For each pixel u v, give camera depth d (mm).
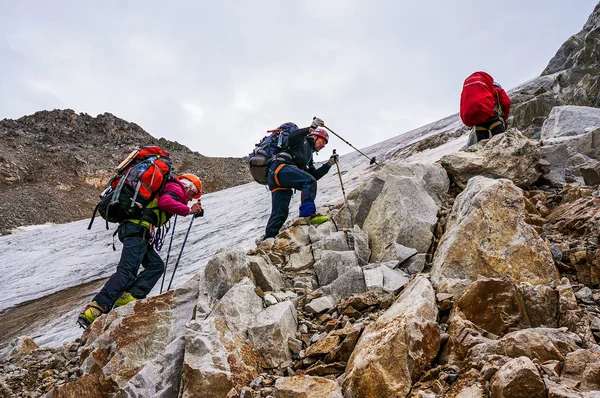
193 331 3357
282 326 3404
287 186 5566
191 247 9992
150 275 4801
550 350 2434
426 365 2703
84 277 10750
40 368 4066
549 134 6945
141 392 3270
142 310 3855
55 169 41625
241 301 3619
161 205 4543
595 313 3023
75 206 38250
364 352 2736
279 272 4414
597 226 3812
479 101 5906
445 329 3039
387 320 3002
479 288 3072
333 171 12648
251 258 4203
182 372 3262
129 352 3594
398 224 4582
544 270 3408
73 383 3377
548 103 9062
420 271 4242
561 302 3023
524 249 3482
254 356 3273
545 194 5152
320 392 2633
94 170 42375
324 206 7289
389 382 2561
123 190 4512
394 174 5234
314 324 3660
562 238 3965
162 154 4793
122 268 4445
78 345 4258
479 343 2674
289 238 4809
